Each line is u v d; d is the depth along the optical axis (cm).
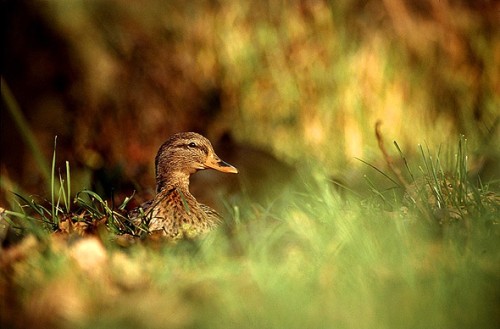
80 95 1822
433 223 795
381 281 654
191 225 977
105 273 700
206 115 1755
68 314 636
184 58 1773
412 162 1323
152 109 1778
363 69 1645
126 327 618
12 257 739
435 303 607
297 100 1677
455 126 1591
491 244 716
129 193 1338
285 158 1597
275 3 1730
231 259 738
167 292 663
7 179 1542
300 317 606
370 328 589
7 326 638
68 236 830
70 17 1848
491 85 1619
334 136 1628
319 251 721
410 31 1644
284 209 912
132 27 1812
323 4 1692
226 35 1755
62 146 1795
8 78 1878
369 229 759
